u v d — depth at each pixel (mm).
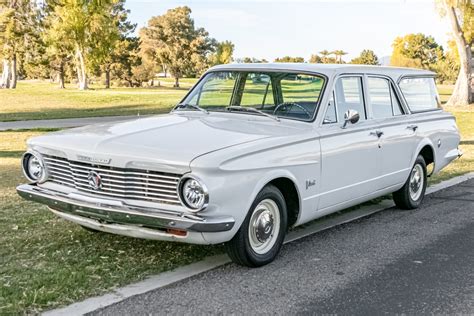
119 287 4438
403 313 4121
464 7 32781
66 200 4789
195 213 4312
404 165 7043
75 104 35219
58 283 4418
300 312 4094
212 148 4527
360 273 4957
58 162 5055
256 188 4695
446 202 8008
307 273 4926
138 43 82250
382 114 6723
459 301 4363
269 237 5105
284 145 5016
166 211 4359
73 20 53438
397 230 6449
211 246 5543
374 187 6477
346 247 5738
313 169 5375
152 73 84125
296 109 5707
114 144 4684
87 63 58219
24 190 5156
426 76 7957
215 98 6211
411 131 7113
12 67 59594
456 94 34719
